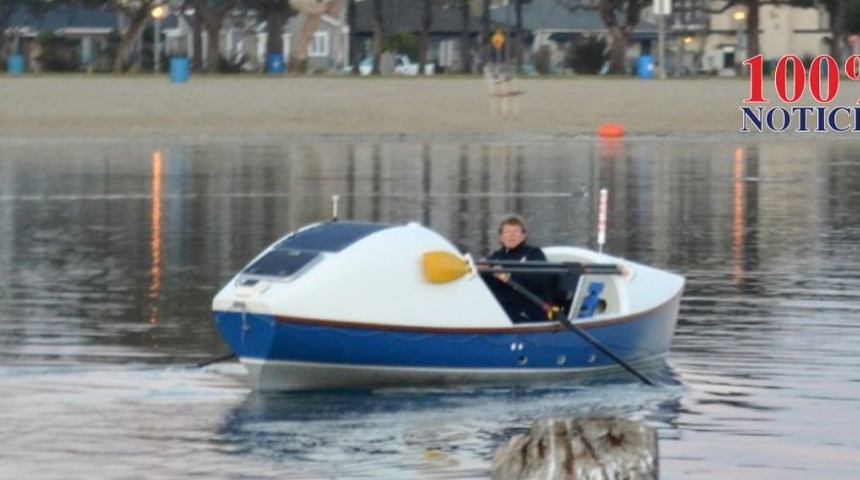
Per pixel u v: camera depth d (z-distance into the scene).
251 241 64.12
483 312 37.03
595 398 36.78
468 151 114.25
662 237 65.88
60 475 30.62
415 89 150.75
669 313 40.44
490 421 34.56
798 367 40.25
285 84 152.62
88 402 36.34
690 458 31.78
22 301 50.06
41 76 162.25
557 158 107.38
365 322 35.94
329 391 36.75
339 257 36.12
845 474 30.75
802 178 93.31
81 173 95.25
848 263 58.38
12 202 79.19
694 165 102.38
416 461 31.59
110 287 52.88
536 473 24.19
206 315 47.56
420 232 37.25
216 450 32.41
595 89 152.62
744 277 55.06
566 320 37.78
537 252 40.00
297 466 31.28
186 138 124.75
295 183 88.94
